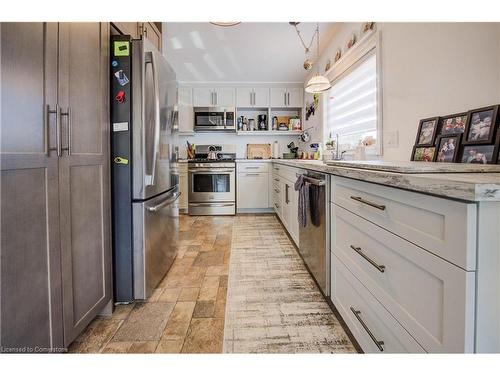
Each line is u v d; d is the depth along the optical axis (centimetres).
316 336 148
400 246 89
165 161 220
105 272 165
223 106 508
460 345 65
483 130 125
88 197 146
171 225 247
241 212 500
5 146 92
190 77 478
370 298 112
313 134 450
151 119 185
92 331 154
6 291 93
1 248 91
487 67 128
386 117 217
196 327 158
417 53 178
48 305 114
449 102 152
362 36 250
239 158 542
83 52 141
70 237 130
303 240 237
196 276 228
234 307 179
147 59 180
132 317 168
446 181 66
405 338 88
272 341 145
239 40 336
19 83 98
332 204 163
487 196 59
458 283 65
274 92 516
